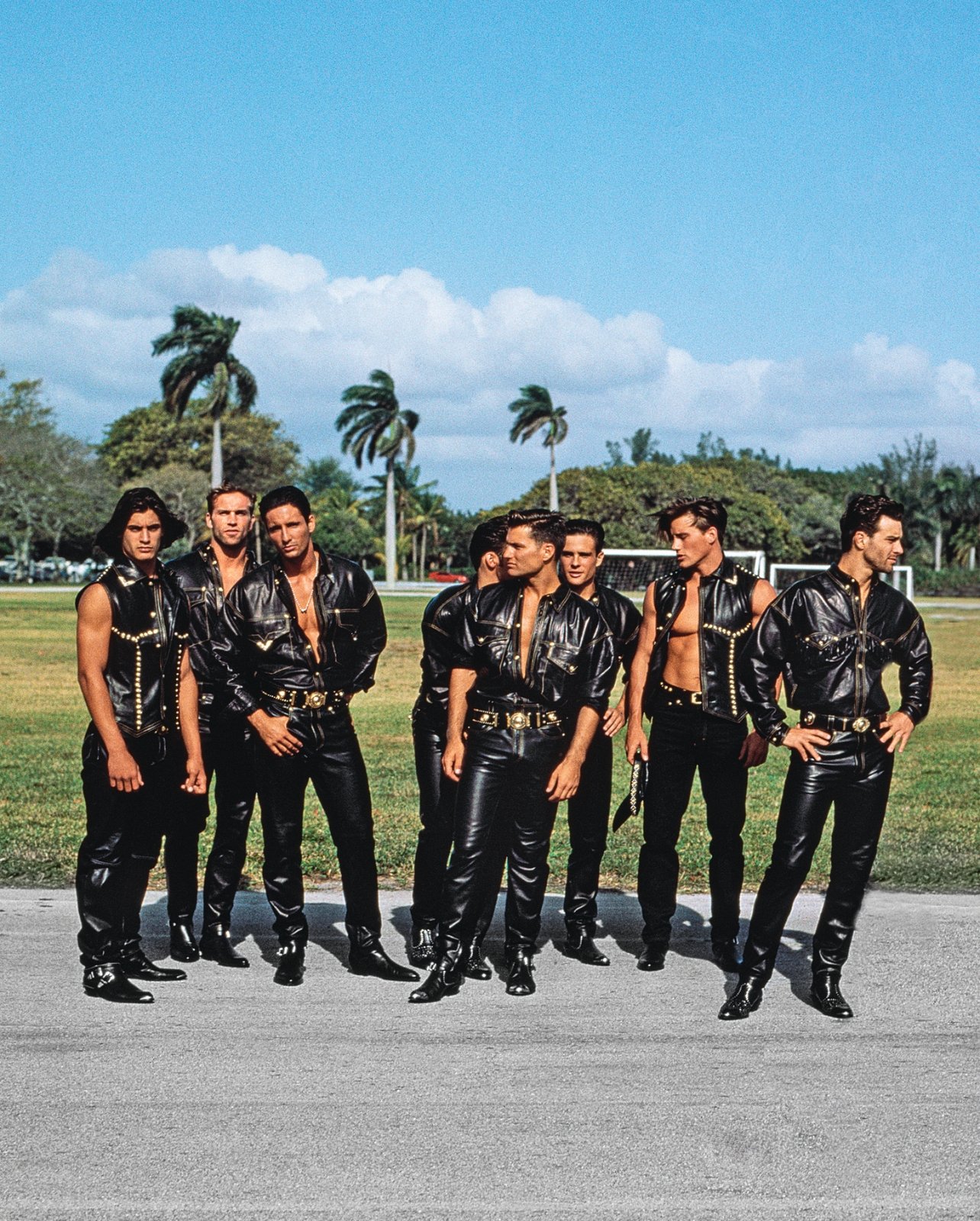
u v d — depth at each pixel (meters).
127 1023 5.09
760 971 5.30
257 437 85.88
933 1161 3.94
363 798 5.75
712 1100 4.39
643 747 5.98
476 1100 4.38
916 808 9.92
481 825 5.57
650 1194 3.72
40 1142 4.01
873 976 5.81
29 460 75.69
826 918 5.41
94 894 5.38
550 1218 3.58
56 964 5.82
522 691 5.57
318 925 6.60
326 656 5.61
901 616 5.39
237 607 5.60
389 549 74.50
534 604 5.59
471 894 5.56
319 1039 4.95
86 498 76.81
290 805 5.71
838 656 5.29
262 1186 3.75
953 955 6.12
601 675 5.64
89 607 5.34
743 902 7.16
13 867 7.45
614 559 58.69
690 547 5.80
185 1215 3.58
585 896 6.09
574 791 5.61
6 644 27.92
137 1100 4.34
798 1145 4.04
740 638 5.81
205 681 6.10
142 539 5.40
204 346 60.34
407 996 5.50
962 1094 4.47
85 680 5.33
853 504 5.34
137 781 5.30
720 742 5.80
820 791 5.29
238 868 6.06
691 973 5.88
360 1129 4.14
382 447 73.62
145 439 86.25
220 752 6.02
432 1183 3.78
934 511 100.62
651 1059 4.77
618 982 5.73
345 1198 3.68
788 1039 5.01
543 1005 5.40
